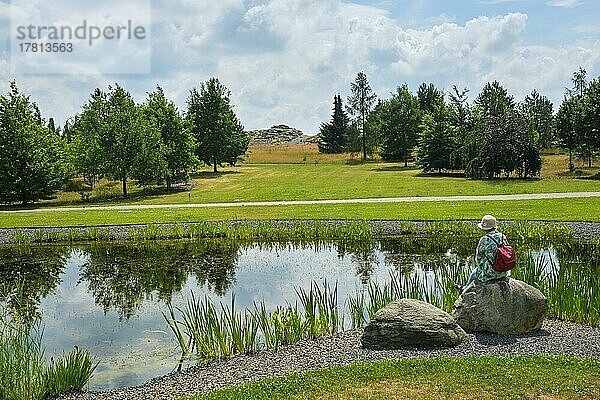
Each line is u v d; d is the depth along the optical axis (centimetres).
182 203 4512
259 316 1247
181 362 1129
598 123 6066
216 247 2605
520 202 3562
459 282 1479
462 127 6272
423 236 2712
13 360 990
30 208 4666
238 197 4747
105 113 6488
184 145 5819
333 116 11644
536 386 811
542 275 1463
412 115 7938
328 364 1015
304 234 2830
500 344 1081
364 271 1970
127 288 1814
